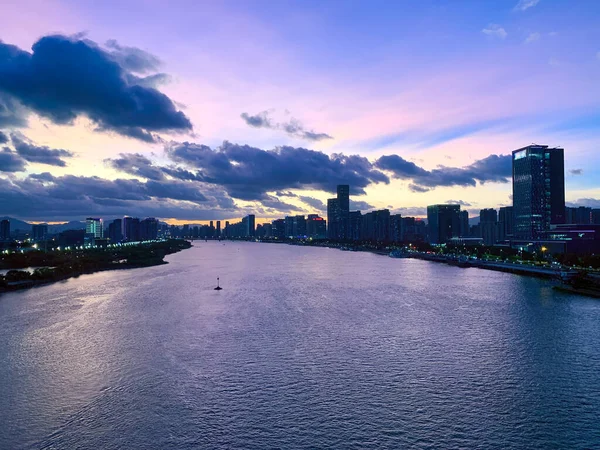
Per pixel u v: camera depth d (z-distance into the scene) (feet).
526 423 224.33
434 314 462.60
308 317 451.12
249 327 408.26
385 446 204.44
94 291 635.25
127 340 364.79
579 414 233.35
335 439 210.59
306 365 304.50
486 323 419.13
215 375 286.25
